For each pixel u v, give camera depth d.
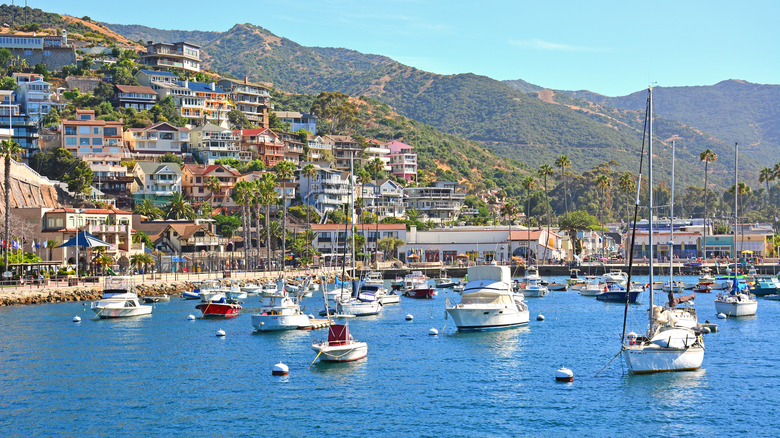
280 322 90.62
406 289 148.62
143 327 95.38
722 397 57.56
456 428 51.03
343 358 71.31
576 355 74.25
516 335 87.62
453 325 96.88
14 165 177.25
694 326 71.31
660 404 55.97
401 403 56.75
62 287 129.75
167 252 190.38
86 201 192.12
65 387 61.75
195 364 70.38
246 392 59.91
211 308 105.62
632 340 65.25
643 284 149.75
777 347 77.81
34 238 155.62
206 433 50.22
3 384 62.72
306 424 51.91
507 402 56.84
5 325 96.88
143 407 55.94
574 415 53.59
